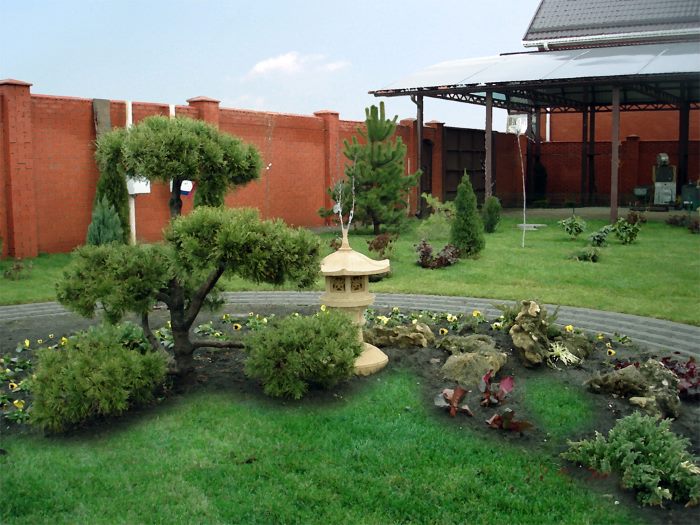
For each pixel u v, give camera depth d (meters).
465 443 5.25
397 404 5.99
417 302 10.51
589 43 26.72
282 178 21.14
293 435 5.38
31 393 6.12
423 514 4.30
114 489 4.60
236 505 4.39
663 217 23.42
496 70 23.22
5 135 14.09
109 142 6.29
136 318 9.21
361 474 4.78
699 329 8.88
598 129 33.03
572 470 4.86
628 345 7.87
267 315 9.32
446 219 19.22
